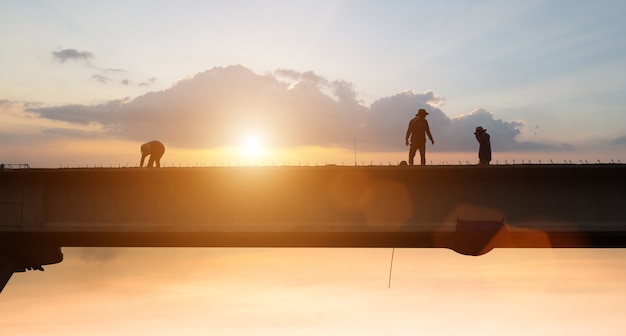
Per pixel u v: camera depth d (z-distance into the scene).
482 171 21.69
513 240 22.62
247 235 22.92
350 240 23.17
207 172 22.78
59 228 23.64
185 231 22.92
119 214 23.47
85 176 23.41
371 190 22.39
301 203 22.64
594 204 21.70
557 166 21.38
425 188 22.23
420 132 23.48
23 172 23.58
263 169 22.66
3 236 24.42
